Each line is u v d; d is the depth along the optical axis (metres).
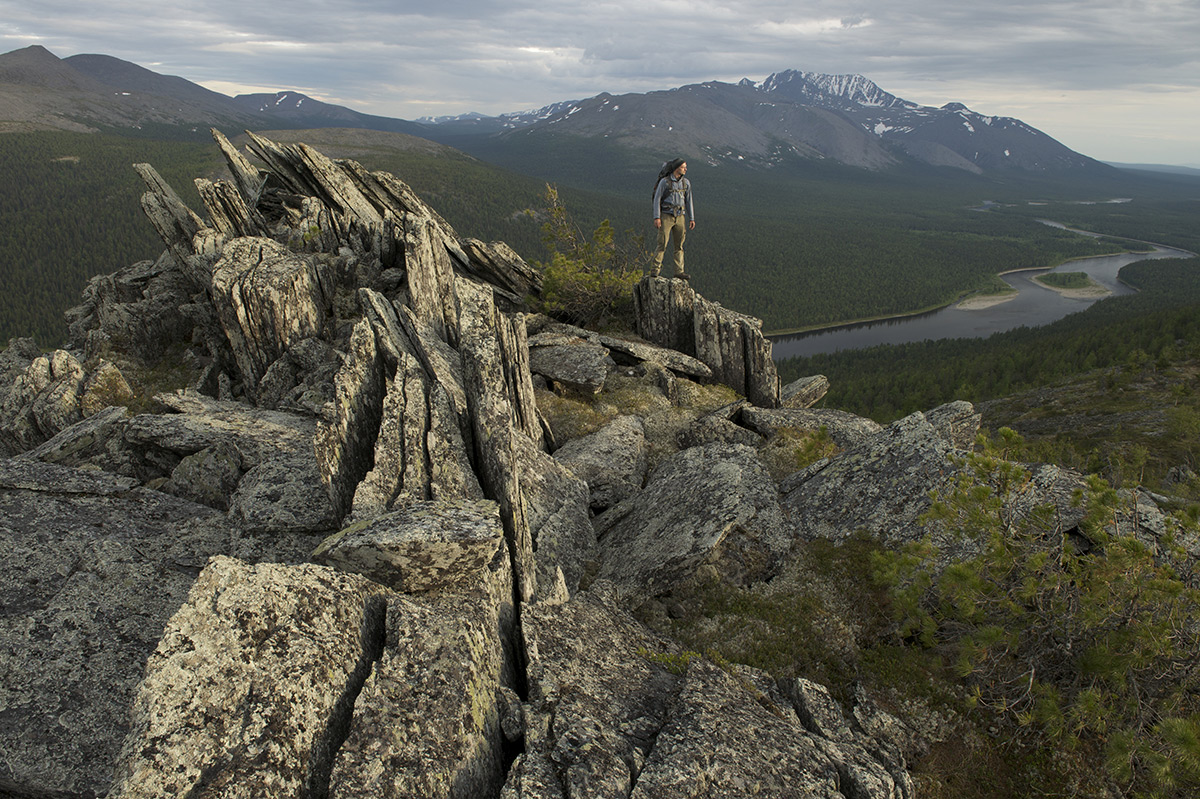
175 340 21.55
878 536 11.42
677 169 22.72
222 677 5.95
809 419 18.42
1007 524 9.95
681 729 7.09
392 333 13.36
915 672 9.27
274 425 13.98
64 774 6.74
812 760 7.13
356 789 5.52
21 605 8.62
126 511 10.94
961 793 7.81
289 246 24.06
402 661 6.73
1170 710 7.96
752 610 10.41
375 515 9.20
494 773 6.59
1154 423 104.88
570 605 9.59
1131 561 8.51
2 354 22.39
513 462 9.95
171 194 25.38
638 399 19.38
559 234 25.39
